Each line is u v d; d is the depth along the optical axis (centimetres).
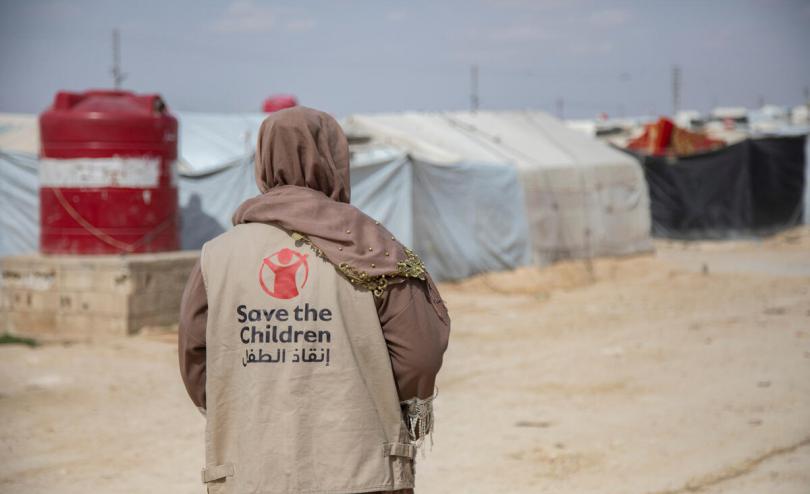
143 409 752
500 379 895
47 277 1113
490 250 1795
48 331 1116
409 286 249
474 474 586
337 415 243
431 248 1675
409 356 247
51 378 852
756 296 1574
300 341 245
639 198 2258
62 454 623
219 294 248
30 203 1478
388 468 246
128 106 1146
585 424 710
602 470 590
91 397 786
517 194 1872
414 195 1634
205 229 1492
